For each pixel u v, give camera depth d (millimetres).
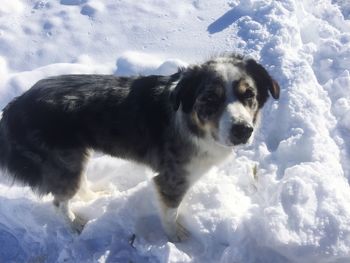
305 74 1391
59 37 1713
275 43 1501
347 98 1396
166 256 1058
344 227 1015
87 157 1174
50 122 1104
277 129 1328
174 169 1084
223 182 1218
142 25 1722
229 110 924
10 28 1756
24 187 1300
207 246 1093
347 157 1266
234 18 1678
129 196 1206
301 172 1128
